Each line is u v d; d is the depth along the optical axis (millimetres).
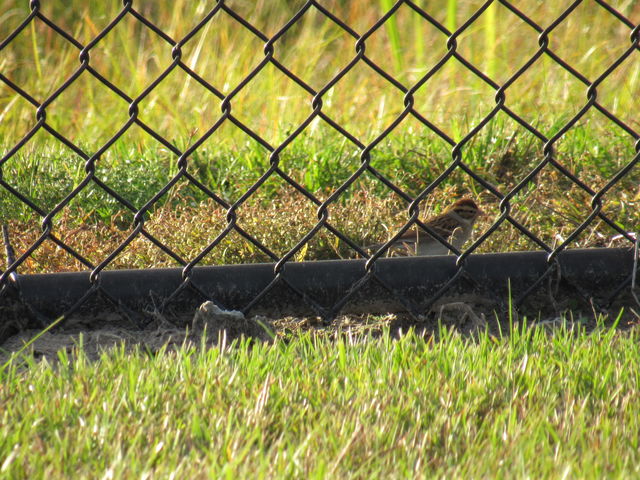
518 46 36500
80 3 39188
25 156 20453
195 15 37438
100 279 11766
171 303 11914
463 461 7812
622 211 17016
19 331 11672
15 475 7293
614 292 12539
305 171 20938
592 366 9969
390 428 8422
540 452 8008
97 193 18859
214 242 11852
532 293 12555
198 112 30703
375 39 38156
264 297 12070
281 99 31594
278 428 8547
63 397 8977
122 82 34719
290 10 40906
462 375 9750
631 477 7293
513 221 12430
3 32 38062
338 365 10164
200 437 8266
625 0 37094
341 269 12148
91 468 7605
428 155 21703
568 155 21547
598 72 33312
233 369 9953
